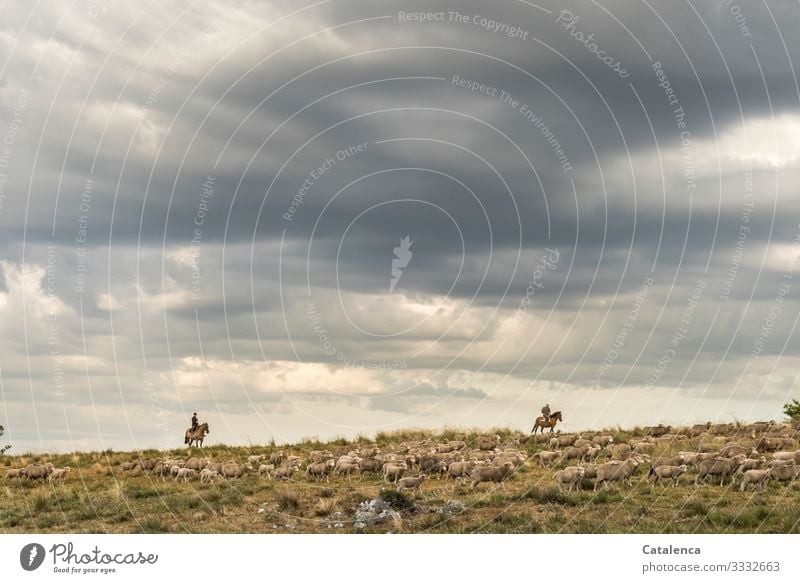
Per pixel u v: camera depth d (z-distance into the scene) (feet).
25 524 77.20
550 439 111.04
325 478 91.86
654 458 91.20
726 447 87.61
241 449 130.72
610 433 117.91
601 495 76.38
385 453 106.01
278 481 91.71
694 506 72.02
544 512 73.61
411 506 77.00
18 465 115.75
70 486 96.12
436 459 91.97
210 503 81.87
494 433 127.85
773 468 77.87
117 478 99.96
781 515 68.13
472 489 82.99
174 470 97.81
